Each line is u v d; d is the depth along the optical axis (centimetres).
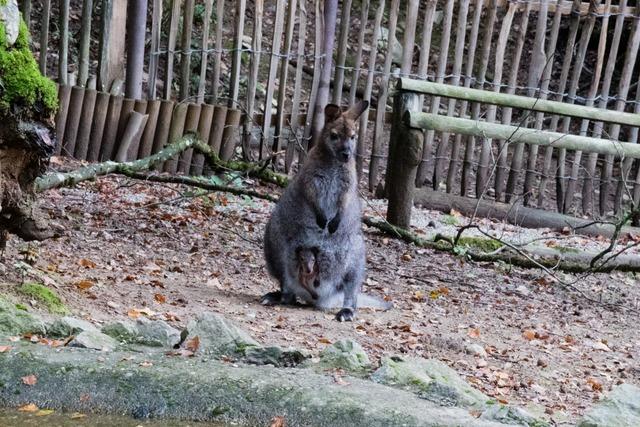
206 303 904
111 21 1495
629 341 995
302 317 919
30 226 807
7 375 641
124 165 1241
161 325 736
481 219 1512
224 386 648
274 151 1566
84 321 739
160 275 988
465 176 1573
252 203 1396
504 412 639
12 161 768
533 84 1602
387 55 1557
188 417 627
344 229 966
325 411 625
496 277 1224
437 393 671
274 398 638
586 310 1117
